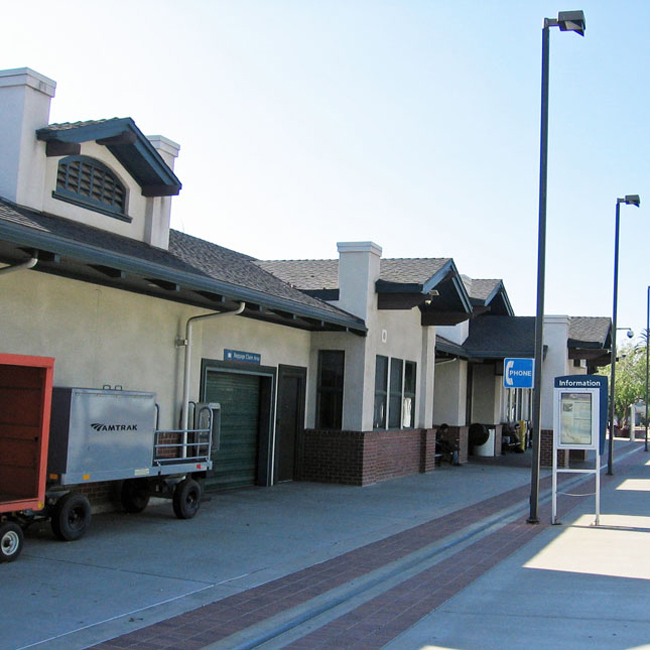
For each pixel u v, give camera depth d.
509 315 30.02
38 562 8.71
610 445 24.52
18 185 10.71
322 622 7.13
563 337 26.62
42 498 8.97
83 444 9.80
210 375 14.63
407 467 20.50
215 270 13.73
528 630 6.93
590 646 6.47
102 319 11.60
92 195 12.34
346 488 16.92
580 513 14.84
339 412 17.78
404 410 20.42
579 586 8.66
